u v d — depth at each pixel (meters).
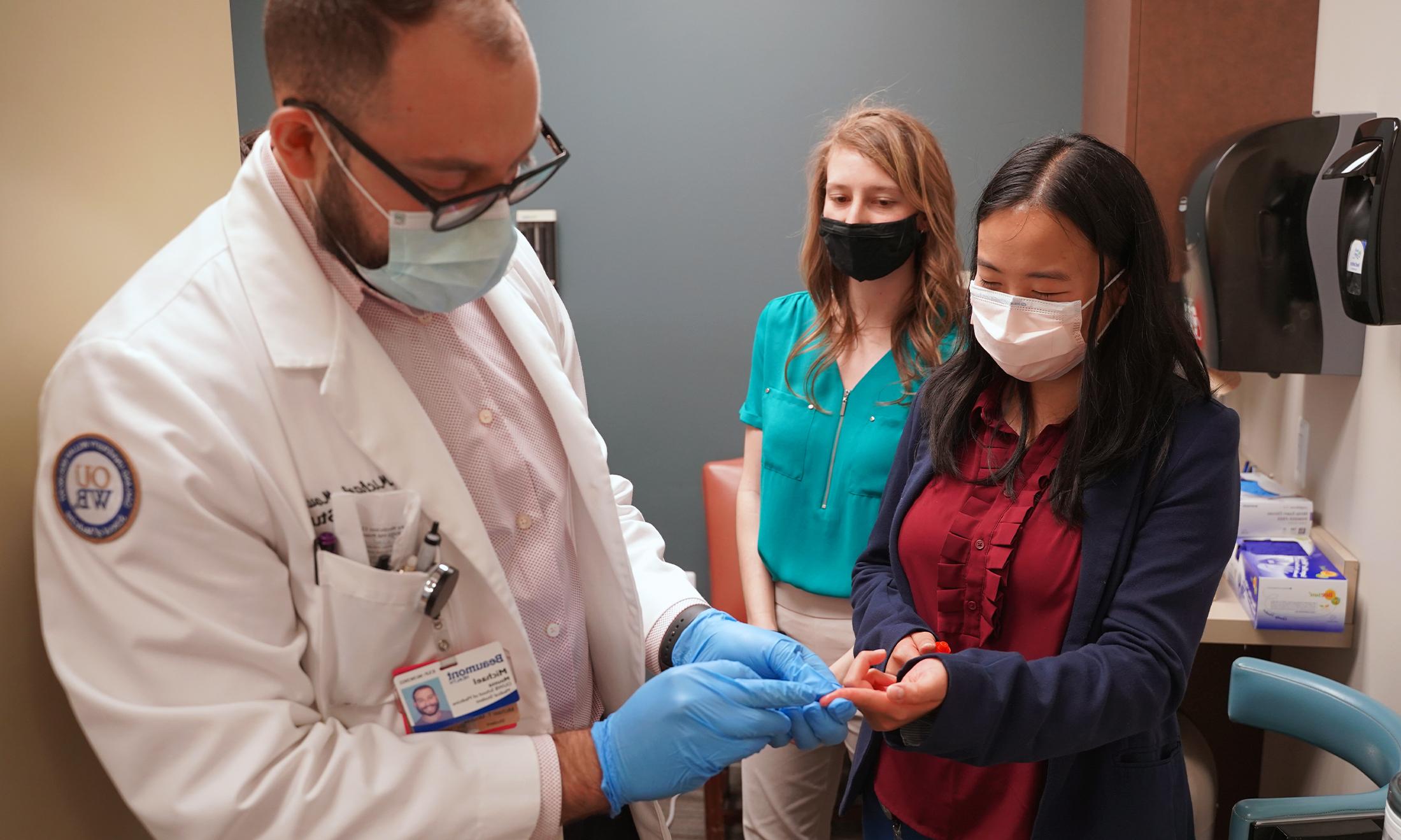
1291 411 2.40
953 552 1.38
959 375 1.47
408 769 1.00
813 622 2.03
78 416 0.92
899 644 1.31
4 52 0.99
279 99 0.97
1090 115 3.01
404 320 1.12
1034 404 1.40
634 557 1.47
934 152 1.93
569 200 3.39
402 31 0.88
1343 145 1.98
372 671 1.05
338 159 0.94
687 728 1.09
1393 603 1.85
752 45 3.26
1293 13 2.34
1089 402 1.27
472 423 1.14
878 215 1.92
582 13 3.27
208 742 0.92
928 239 1.98
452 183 0.97
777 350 2.17
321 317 1.05
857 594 1.50
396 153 0.93
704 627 1.36
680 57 3.28
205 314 1.01
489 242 1.00
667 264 3.42
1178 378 1.29
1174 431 1.26
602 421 3.55
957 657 1.17
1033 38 3.18
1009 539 1.32
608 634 1.30
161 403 0.93
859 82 3.26
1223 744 2.53
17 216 1.01
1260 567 2.06
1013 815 1.33
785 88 3.28
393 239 0.96
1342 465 2.10
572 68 3.30
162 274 1.03
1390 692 1.85
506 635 1.12
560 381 1.25
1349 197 1.80
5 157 1.00
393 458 1.05
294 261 1.06
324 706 1.04
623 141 3.34
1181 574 1.22
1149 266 1.26
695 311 3.45
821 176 2.06
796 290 3.40
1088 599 1.26
